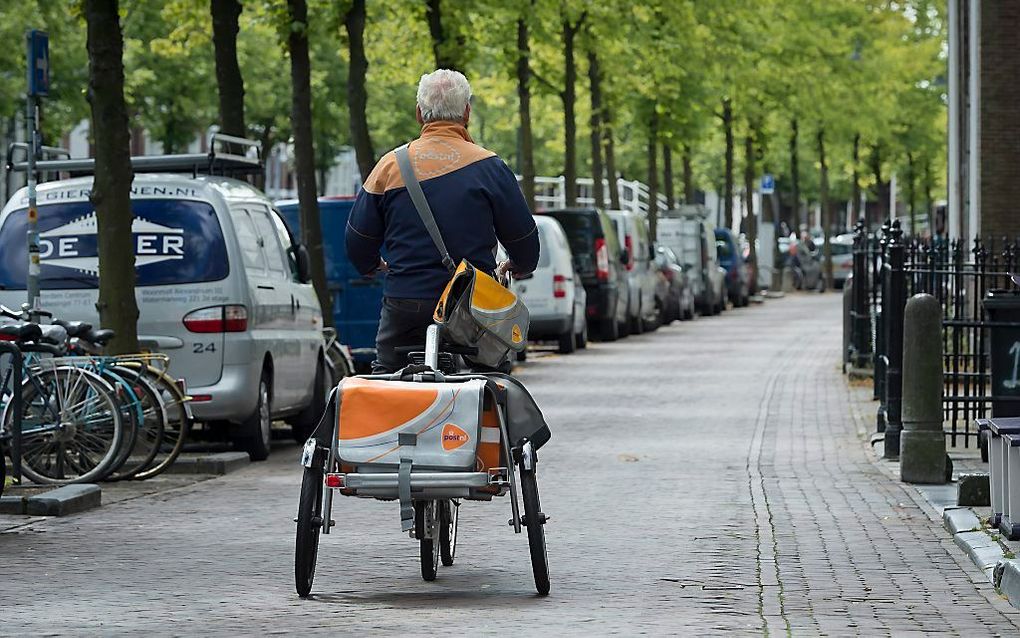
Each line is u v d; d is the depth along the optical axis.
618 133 108.81
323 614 14.23
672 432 31.42
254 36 75.88
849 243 128.12
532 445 14.82
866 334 43.38
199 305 26.58
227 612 14.36
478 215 15.22
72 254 27.09
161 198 26.91
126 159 26.00
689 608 14.60
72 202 27.34
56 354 23.50
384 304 15.36
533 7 60.12
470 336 14.95
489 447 14.66
